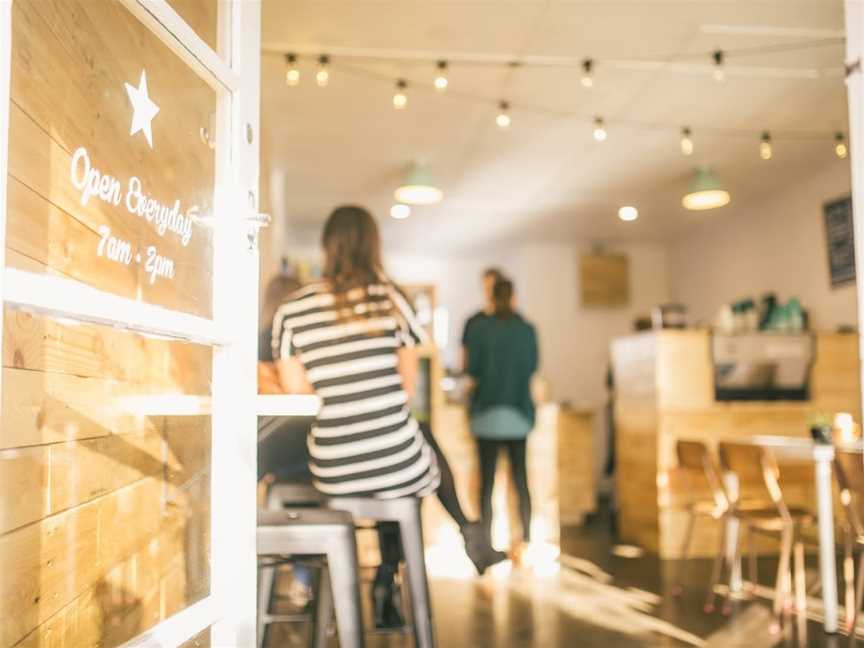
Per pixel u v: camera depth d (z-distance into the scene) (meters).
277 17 3.88
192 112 1.75
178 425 1.70
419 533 2.39
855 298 6.03
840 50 4.27
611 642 3.43
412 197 6.15
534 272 9.35
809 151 5.98
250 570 1.78
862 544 3.52
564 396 9.20
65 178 1.25
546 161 6.24
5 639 1.07
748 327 6.21
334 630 3.43
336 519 2.07
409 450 2.42
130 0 1.43
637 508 5.87
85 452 1.31
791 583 4.59
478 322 5.22
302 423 3.01
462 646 3.36
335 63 4.40
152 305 1.48
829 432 3.85
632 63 4.43
